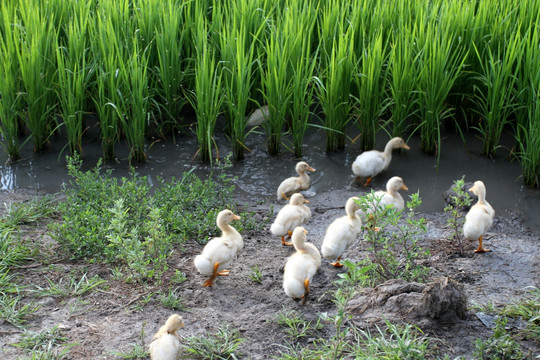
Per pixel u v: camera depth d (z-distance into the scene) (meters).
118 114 12.71
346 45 13.17
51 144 13.80
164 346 6.50
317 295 8.34
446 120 14.63
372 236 8.52
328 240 8.86
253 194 12.00
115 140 14.07
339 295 6.64
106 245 9.10
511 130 14.41
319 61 14.48
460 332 7.29
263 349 7.21
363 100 13.12
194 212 10.38
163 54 13.45
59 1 14.77
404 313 7.52
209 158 13.20
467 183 11.98
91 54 13.90
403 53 13.28
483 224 9.17
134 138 12.94
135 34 13.20
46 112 12.95
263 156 13.45
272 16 14.31
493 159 13.34
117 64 13.28
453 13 14.10
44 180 12.32
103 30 13.20
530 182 12.23
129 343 7.26
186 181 11.61
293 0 14.61
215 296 8.31
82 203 10.16
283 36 13.34
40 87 12.91
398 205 10.69
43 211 10.66
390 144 12.56
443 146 13.95
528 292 8.39
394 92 13.00
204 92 12.60
